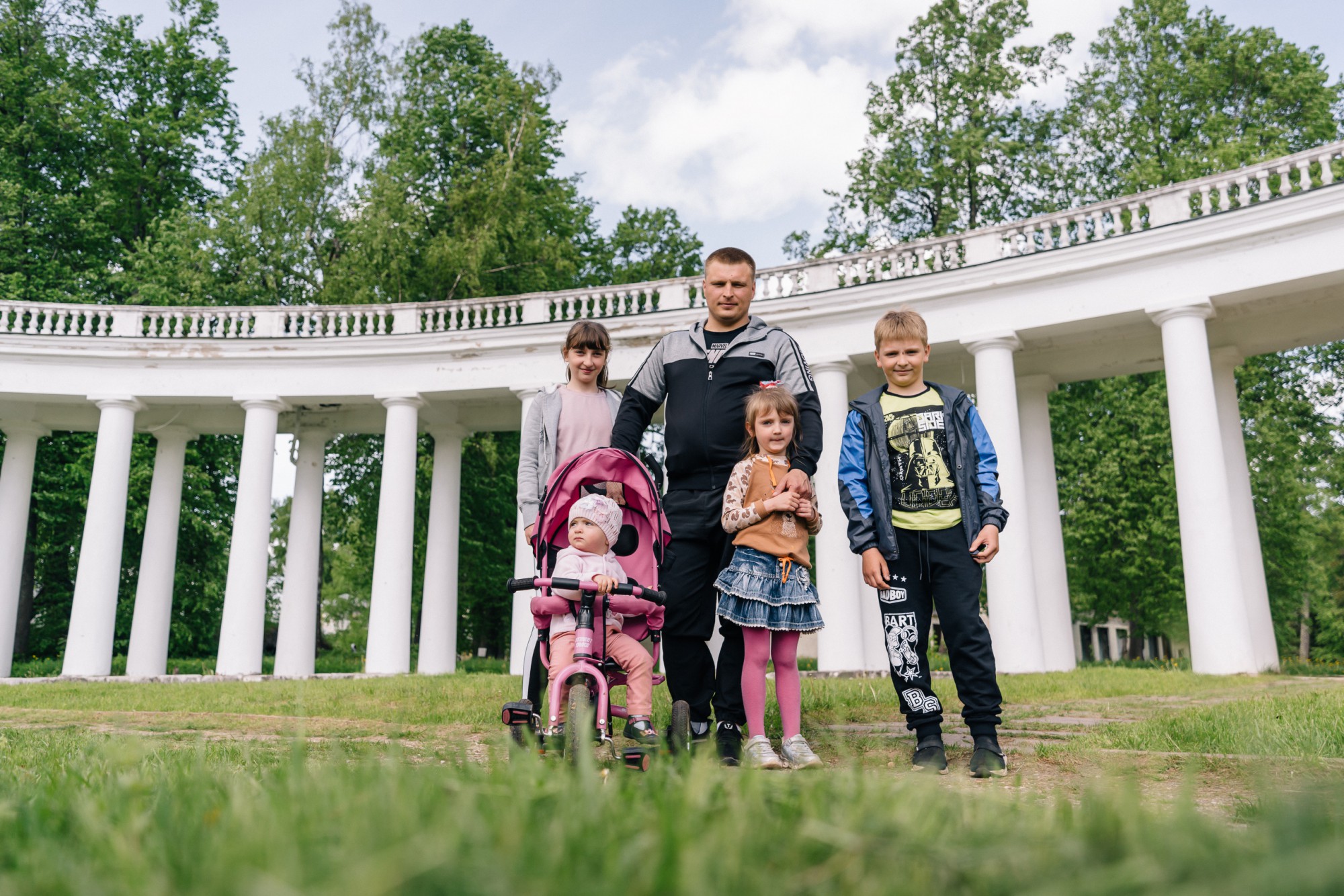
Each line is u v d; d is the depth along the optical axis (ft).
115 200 99.50
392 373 70.79
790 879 4.42
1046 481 67.05
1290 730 16.24
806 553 15.93
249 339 70.54
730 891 4.17
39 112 98.43
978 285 58.39
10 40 99.60
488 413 79.51
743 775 7.06
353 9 100.42
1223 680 41.60
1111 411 100.42
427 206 103.24
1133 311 54.70
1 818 6.44
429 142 106.22
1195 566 50.57
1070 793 11.68
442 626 76.79
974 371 68.44
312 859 4.31
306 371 70.85
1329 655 121.60
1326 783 8.00
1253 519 62.03
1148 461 97.40
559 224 110.93
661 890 4.09
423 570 101.45
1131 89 101.65
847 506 16.65
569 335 19.30
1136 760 14.92
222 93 110.93
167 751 13.75
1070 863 4.66
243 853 4.41
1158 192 55.67
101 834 5.50
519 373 69.26
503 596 105.70
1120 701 30.32
